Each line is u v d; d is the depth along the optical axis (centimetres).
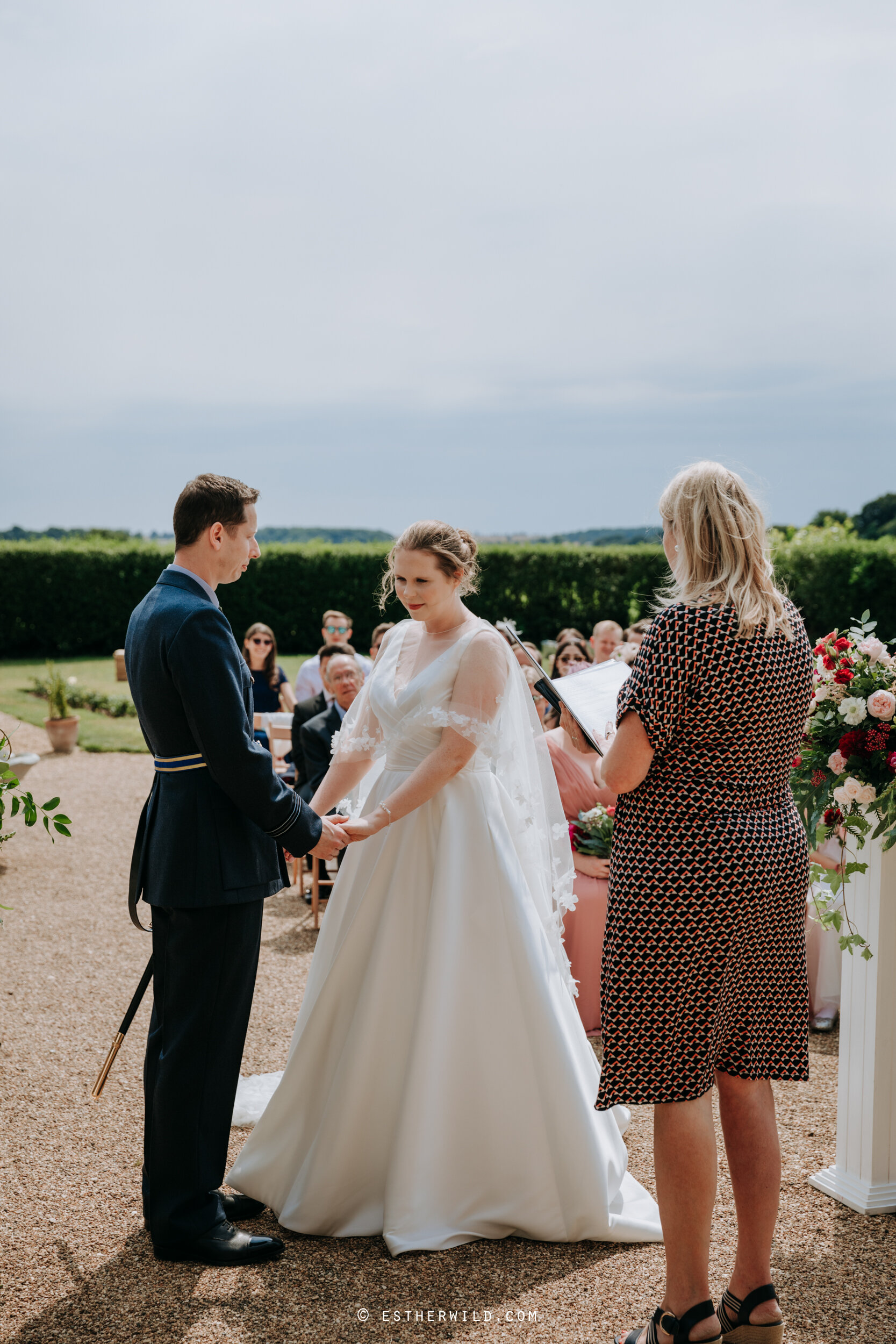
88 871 658
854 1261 245
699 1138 196
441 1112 252
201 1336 213
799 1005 206
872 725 269
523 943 261
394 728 274
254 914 251
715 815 193
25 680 1741
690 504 201
